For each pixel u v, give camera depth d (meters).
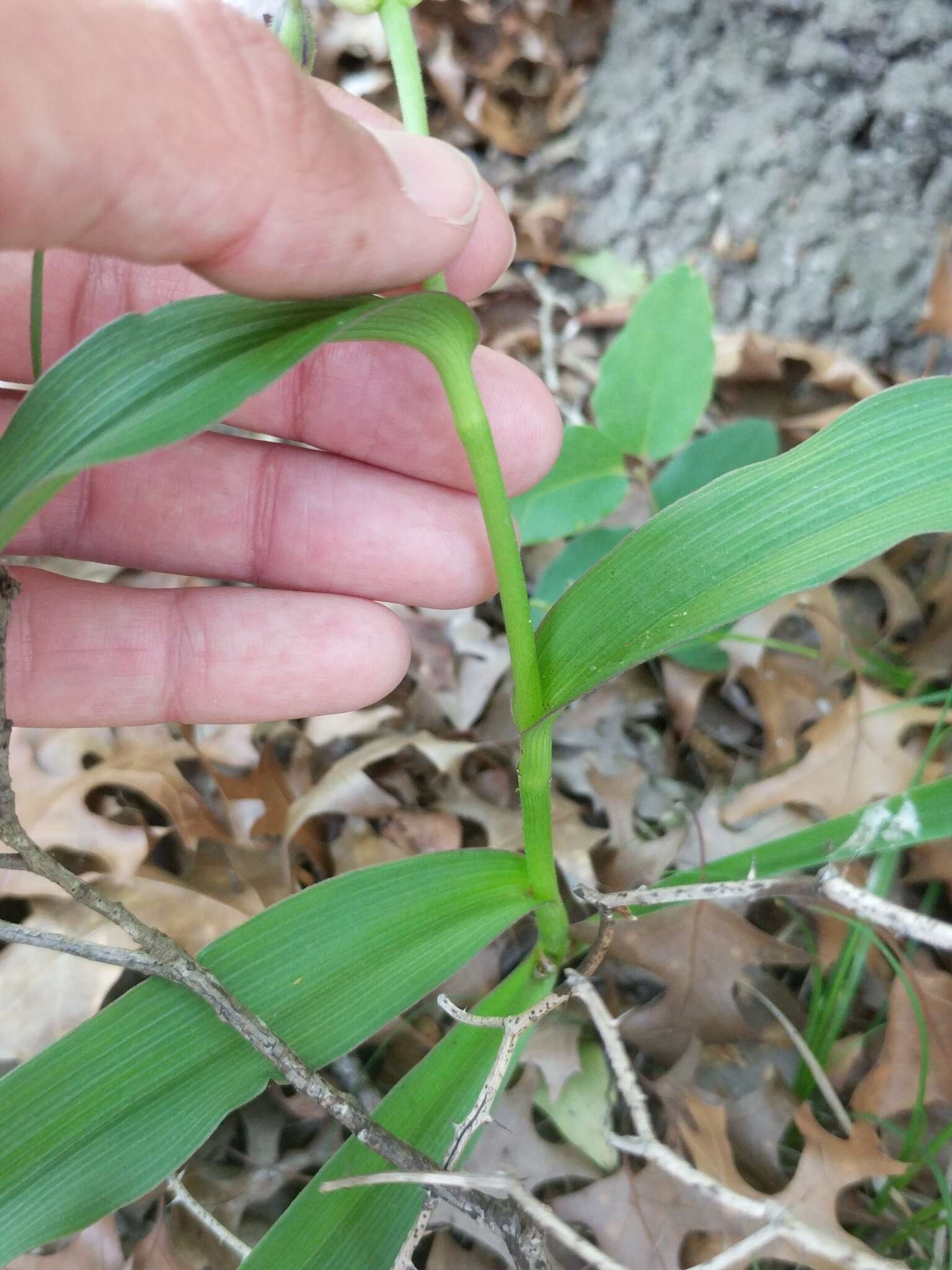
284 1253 0.08
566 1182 0.11
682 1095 0.11
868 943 0.11
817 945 0.12
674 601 0.08
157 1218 0.10
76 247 0.06
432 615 0.16
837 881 0.07
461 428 0.08
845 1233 0.09
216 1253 0.11
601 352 0.18
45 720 0.11
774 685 0.14
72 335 0.11
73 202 0.06
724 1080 0.11
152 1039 0.08
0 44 0.06
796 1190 0.10
